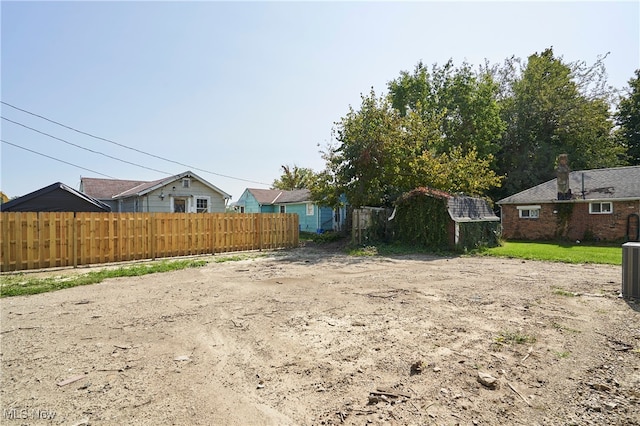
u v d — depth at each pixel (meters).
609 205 18.06
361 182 17.00
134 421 2.59
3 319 5.23
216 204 21.77
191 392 3.04
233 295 6.79
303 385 3.15
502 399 2.91
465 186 19.69
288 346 4.09
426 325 4.82
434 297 6.52
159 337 4.42
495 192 29.08
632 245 6.40
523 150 29.02
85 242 10.84
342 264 11.24
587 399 2.92
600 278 8.47
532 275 8.98
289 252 14.91
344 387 3.11
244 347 4.07
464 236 14.78
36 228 10.05
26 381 3.23
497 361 3.64
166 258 12.56
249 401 2.89
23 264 9.83
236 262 11.76
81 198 15.36
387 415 2.67
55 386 3.13
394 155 16.52
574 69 30.12
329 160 17.52
